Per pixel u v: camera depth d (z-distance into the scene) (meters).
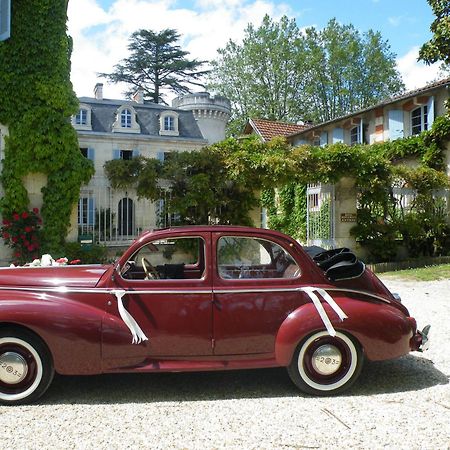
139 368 4.10
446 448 3.26
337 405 4.01
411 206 15.51
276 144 12.20
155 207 11.28
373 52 47.31
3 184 10.45
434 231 15.59
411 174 14.96
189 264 4.57
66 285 4.24
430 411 3.88
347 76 46.12
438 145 17.05
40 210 10.65
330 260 4.73
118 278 4.20
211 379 4.70
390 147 18.42
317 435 3.45
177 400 4.13
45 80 10.66
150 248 4.40
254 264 4.38
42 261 7.41
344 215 14.16
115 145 32.59
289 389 4.41
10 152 10.45
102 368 4.07
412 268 14.00
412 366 5.09
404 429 3.54
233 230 4.41
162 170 10.91
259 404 4.04
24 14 10.63
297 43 44.25
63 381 4.63
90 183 11.14
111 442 3.33
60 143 10.69
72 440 3.36
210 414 3.82
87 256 10.52
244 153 11.38
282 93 44.84
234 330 4.20
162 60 47.66
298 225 20.33
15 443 3.31
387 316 4.32
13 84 10.51
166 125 34.81
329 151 12.73
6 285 4.29
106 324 4.06
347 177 13.60
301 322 4.18
